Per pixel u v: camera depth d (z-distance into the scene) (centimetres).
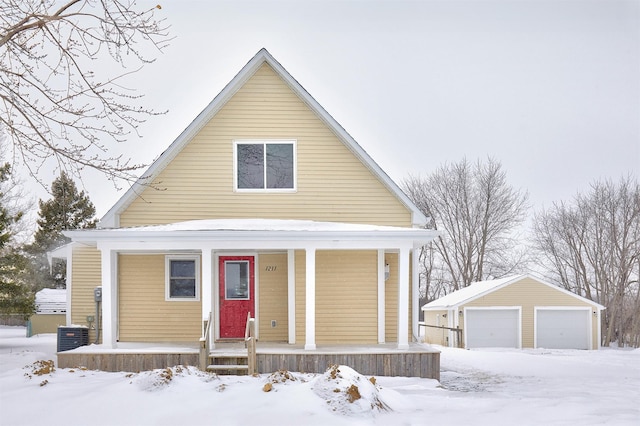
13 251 2642
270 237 1280
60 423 628
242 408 652
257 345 1356
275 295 1446
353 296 1415
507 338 2936
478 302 2927
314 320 1313
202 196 1434
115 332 1342
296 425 605
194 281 1451
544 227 4581
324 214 1439
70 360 1224
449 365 1667
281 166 1452
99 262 1684
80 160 860
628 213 4134
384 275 1423
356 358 1215
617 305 4088
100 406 668
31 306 2444
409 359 1223
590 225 4297
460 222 4603
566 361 1788
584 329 2958
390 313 1434
